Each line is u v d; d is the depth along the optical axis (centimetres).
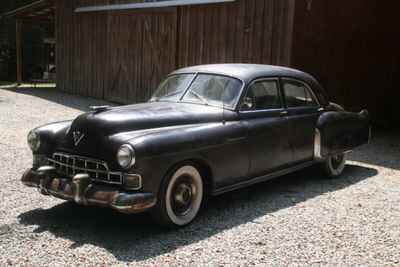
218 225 436
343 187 587
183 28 1201
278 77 545
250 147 484
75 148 419
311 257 372
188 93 516
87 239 394
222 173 454
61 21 1814
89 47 1645
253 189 567
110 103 1456
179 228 423
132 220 442
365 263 365
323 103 606
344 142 616
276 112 527
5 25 2750
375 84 1216
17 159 670
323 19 988
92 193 392
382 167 714
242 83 500
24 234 400
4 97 1572
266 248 386
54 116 1131
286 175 643
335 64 1050
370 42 1168
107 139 401
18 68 2172
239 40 1034
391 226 449
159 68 1295
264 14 969
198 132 430
